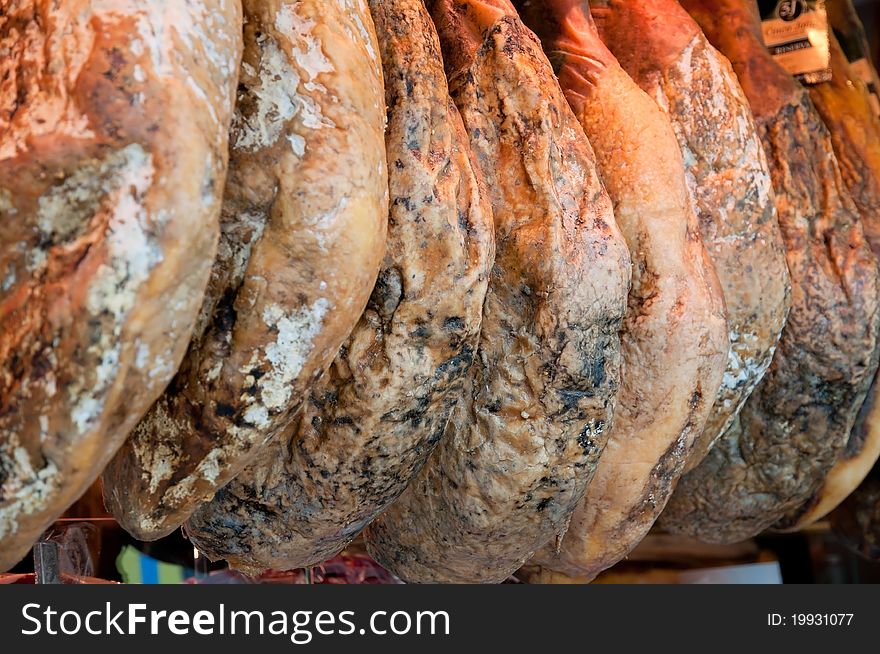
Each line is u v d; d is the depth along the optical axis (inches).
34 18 33.6
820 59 62.3
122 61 31.8
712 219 52.2
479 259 41.3
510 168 44.3
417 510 48.8
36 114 32.5
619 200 47.8
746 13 59.2
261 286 36.1
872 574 84.2
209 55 33.4
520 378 44.3
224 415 37.2
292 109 35.9
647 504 51.2
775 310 53.2
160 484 38.7
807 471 59.9
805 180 57.4
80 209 31.9
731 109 52.5
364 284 36.5
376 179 36.6
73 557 56.2
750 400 59.1
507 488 45.4
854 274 56.7
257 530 45.4
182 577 65.0
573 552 53.0
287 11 36.4
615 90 48.8
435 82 41.9
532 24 51.1
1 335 32.7
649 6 53.8
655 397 48.2
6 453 32.3
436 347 41.8
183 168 31.6
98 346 31.3
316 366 37.2
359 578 70.2
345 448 42.6
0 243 32.6
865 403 61.8
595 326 43.9
